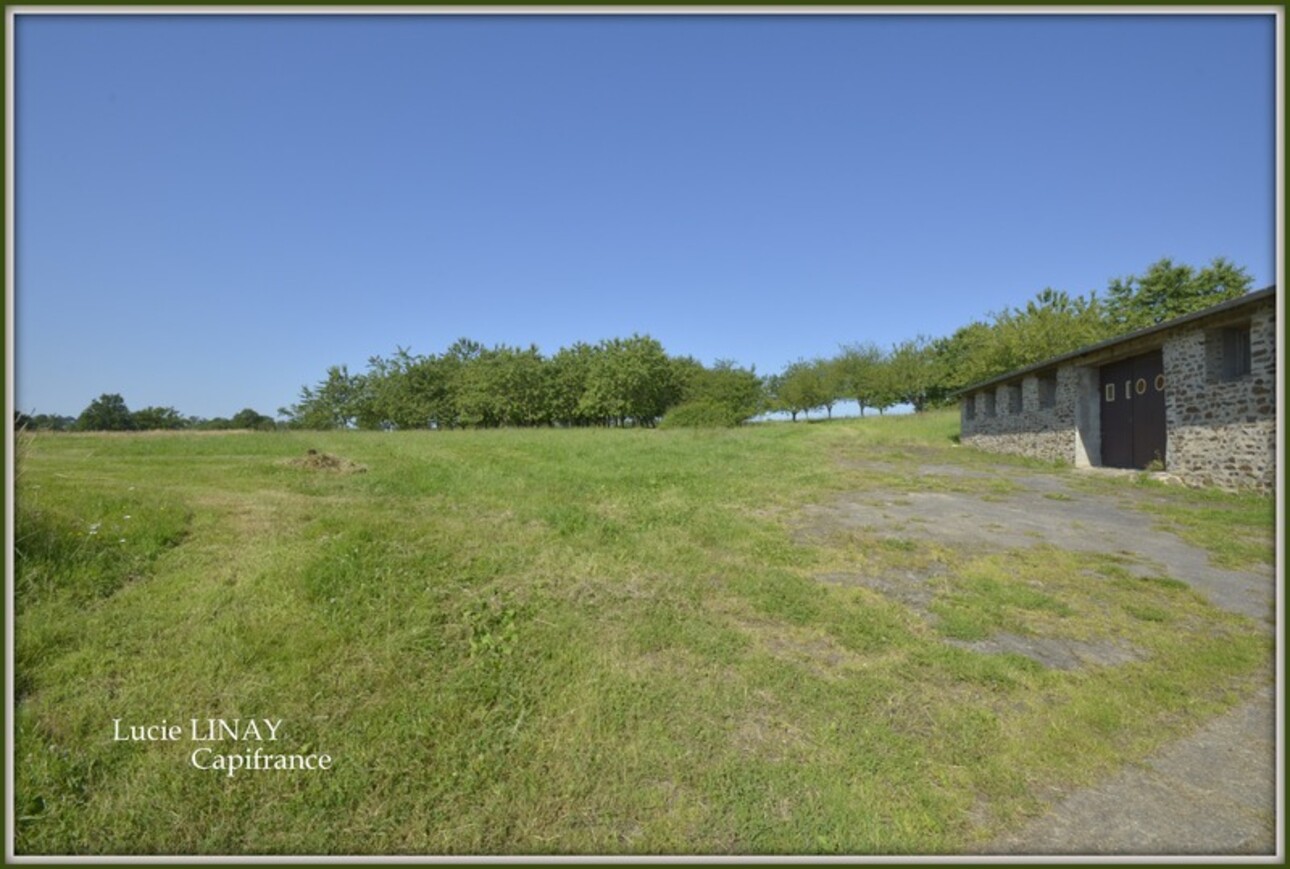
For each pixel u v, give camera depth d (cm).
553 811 224
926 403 3984
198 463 1002
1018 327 2583
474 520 622
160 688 283
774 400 4678
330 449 1343
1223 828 224
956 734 277
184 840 209
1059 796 241
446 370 4428
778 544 580
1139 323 2927
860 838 214
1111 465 1296
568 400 4075
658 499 789
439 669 316
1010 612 425
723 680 318
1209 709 304
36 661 302
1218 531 655
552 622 377
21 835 206
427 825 216
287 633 338
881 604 432
